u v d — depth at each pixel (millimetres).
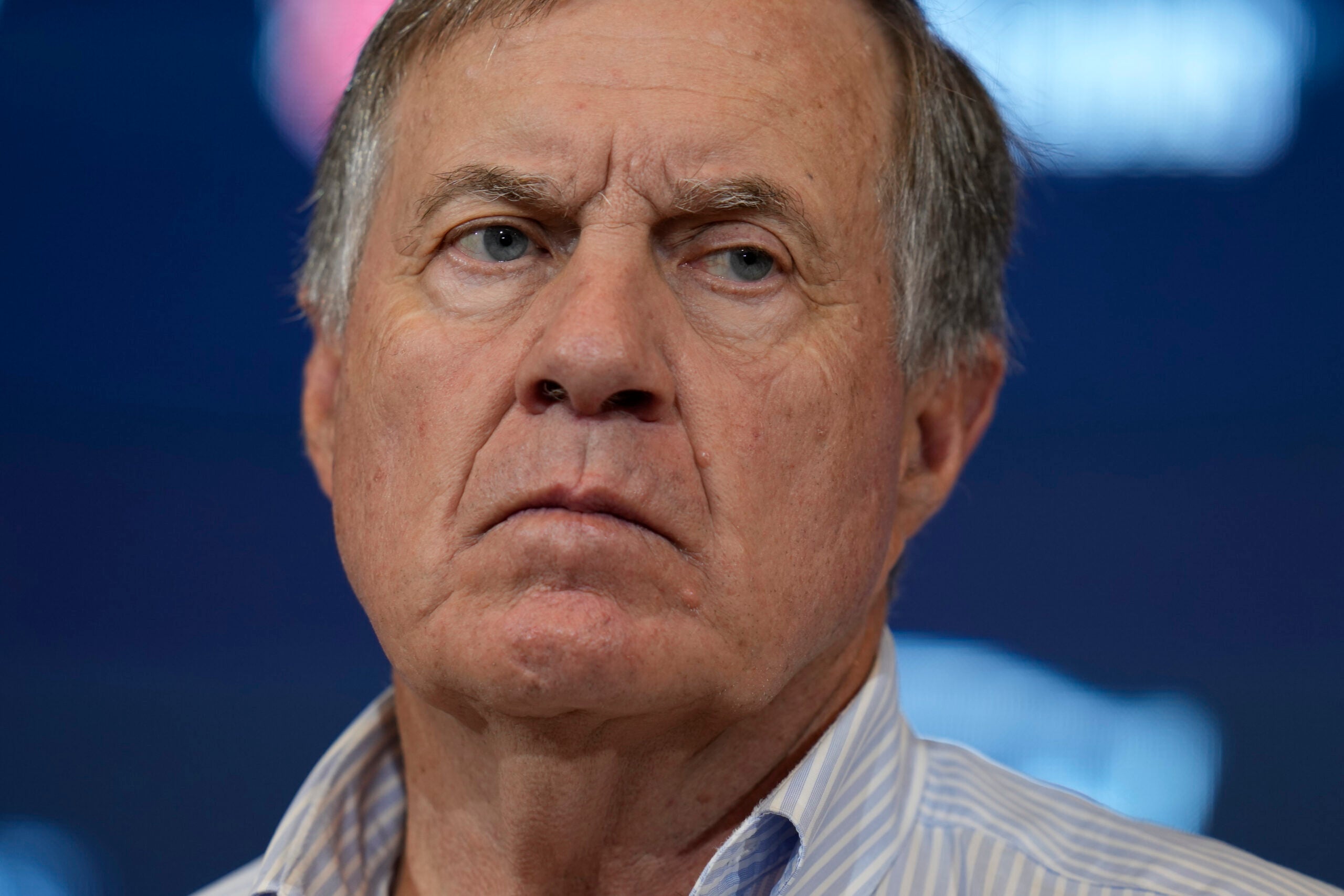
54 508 9508
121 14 9672
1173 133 9312
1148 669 9070
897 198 4582
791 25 4352
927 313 4785
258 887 4734
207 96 9664
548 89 4125
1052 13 9281
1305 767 8727
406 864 4832
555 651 3727
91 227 9672
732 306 4137
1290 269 9250
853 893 4395
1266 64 9242
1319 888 4492
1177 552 9211
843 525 4199
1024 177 5797
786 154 4184
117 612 9438
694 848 4371
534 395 3857
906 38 4785
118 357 9648
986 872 4492
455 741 4375
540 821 4180
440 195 4211
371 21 9578
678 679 3832
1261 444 9227
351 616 9508
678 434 3912
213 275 9672
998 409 9469
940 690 9117
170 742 9211
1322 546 9078
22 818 9078
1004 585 9281
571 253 4141
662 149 4047
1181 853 4508
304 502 9586
